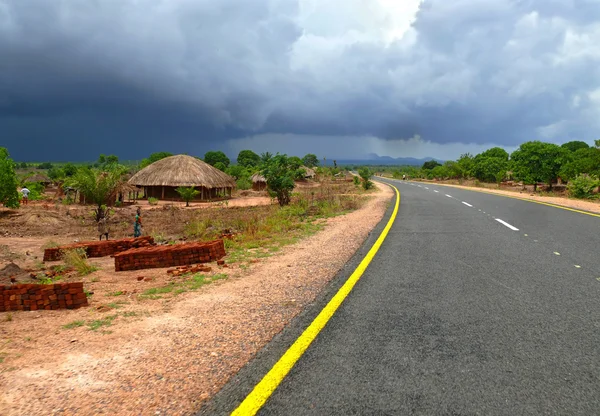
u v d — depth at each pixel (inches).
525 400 107.2
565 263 272.8
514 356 133.5
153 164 1673.2
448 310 181.0
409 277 242.7
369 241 379.9
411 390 113.1
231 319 177.9
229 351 143.8
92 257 422.0
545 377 119.4
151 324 176.2
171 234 648.4
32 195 1539.1
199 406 108.5
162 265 325.7
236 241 442.6
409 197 1013.8
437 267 267.6
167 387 119.5
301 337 153.6
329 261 299.1
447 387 114.4
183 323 175.5
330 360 133.3
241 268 294.5
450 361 130.6
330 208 732.7
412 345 143.6
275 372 125.7
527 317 170.2
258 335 158.1
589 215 561.9
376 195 1158.3
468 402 106.5
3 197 971.9
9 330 175.5
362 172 1793.8
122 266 322.7
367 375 122.3
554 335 150.6
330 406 106.0
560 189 1706.4
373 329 159.9
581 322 163.6
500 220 514.3
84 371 131.9
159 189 1646.2
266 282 244.7
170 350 146.6
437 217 565.0
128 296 230.1
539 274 243.9
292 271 272.1
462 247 338.3
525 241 361.1
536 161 1584.6
